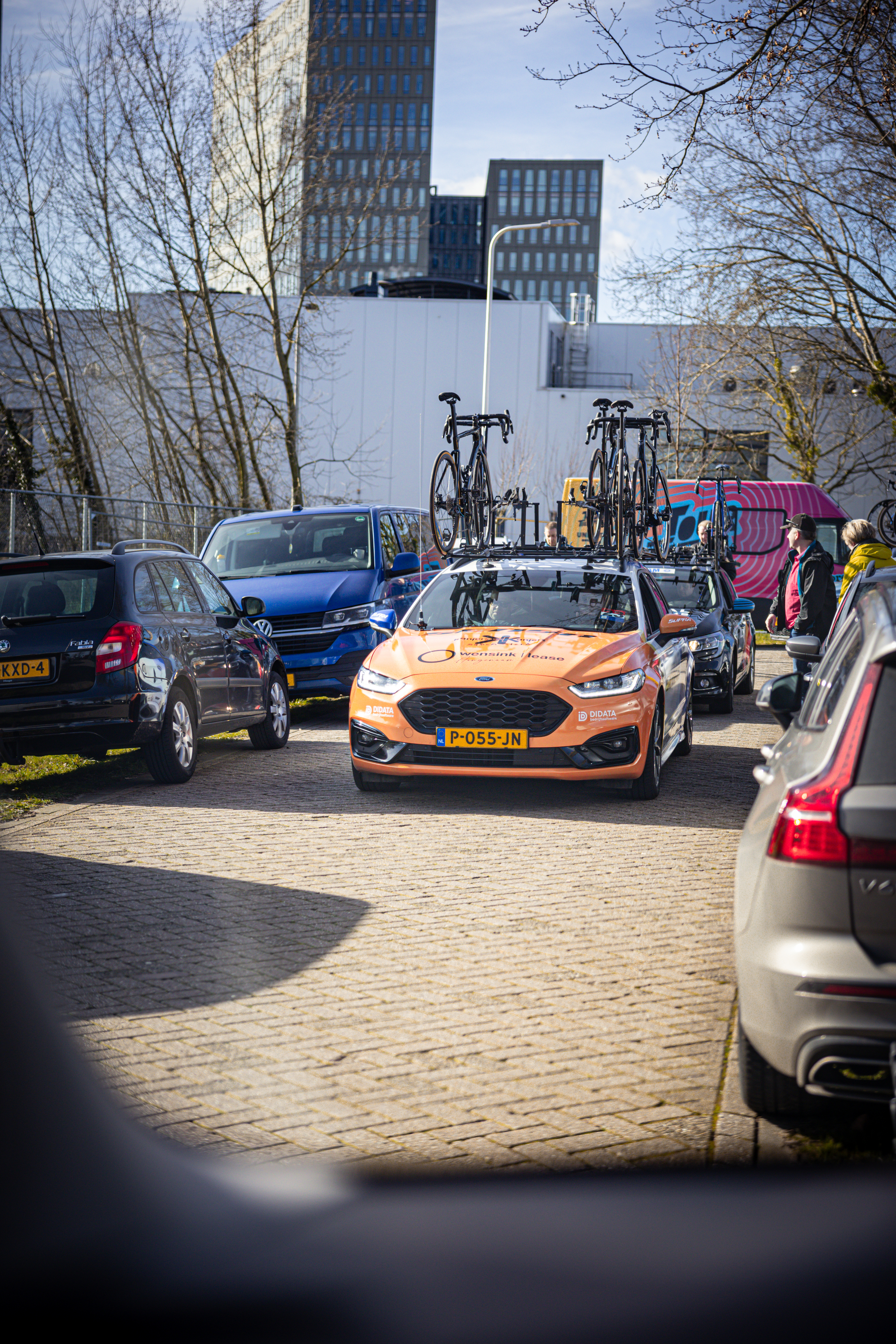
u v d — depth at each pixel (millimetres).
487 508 12867
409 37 155625
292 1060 4062
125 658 9516
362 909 6098
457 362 54875
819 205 29938
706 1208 837
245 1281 642
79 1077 693
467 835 8008
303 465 32969
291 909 6078
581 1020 4488
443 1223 758
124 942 5469
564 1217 792
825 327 31578
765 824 3500
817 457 37375
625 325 58875
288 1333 599
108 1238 653
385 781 9625
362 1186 846
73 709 9406
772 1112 3592
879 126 16031
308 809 8977
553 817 8680
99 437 32094
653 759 9289
